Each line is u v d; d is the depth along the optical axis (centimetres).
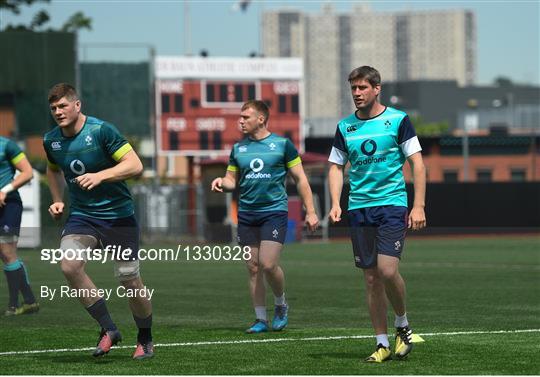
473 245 7881
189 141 11356
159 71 11294
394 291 2122
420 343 2411
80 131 2075
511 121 18900
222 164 8556
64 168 2105
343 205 7588
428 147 15225
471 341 2450
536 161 15488
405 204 2147
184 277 3959
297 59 11662
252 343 2447
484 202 9225
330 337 2566
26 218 6531
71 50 9000
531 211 9325
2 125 9119
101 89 8994
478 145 15325
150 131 9075
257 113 2708
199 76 11375
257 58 11556
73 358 2219
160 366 2089
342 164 2189
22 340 2522
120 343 2461
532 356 2206
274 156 2705
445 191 9150
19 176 2966
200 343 2450
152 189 8544
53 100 2050
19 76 9019
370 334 2631
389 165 2133
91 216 2111
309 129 16862
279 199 2708
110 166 2102
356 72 2131
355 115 2175
